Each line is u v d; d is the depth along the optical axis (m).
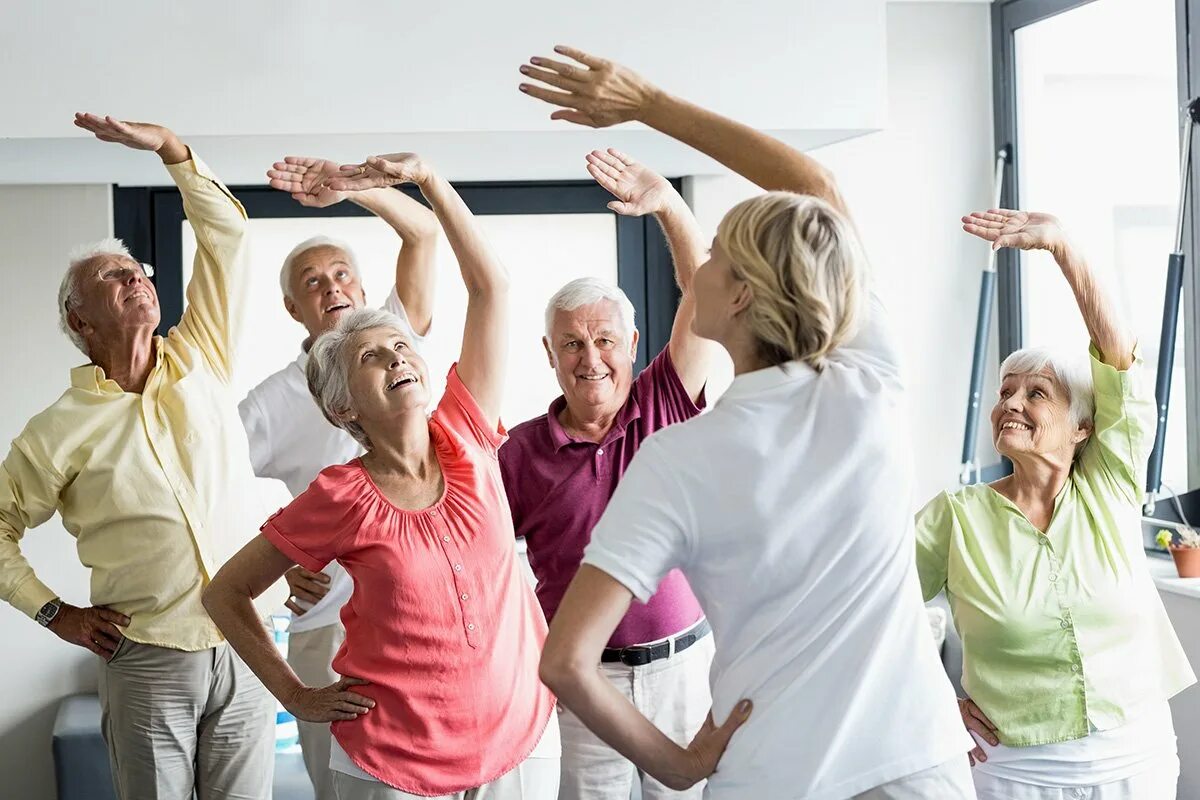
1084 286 2.24
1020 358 2.36
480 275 2.32
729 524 1.47
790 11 3.49
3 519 2.69
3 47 3.17
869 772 1.45
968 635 2.32
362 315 2.17
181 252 4.13
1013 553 2.30
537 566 2.66
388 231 4.21
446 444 2.21
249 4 3.27
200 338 2.82
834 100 3.51
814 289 1.47
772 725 1.47
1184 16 3.70
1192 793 3.21
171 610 2.65
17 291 4.00
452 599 2.08
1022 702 2.28
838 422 1.48
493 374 2.35
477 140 3.45
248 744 2.77
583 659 1.44
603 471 2.61
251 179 3.99
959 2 4.51
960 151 4.53
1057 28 4.27
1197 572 3.37
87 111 3.20
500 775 2.11
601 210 4.32
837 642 1.47
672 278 4.37
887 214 4.50
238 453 2.80
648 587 1.47
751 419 1.49
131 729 2.68
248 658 2.13
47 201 4.01
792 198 1.50
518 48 3.37
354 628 2.12
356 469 2.13
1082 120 4.20
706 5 3.45
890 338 1.60
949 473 4.55
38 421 2.67
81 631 2.65
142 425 2.67
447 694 2.07
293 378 3.02
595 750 2.61
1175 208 3.81
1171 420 3.83
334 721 2.11
